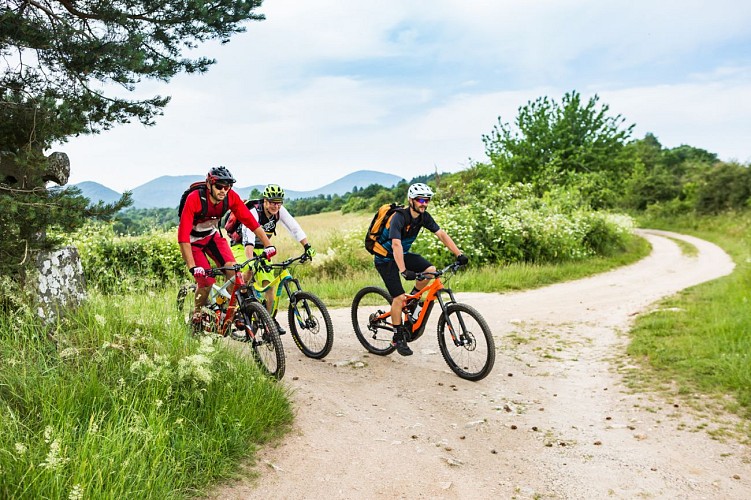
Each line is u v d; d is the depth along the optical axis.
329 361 6.51
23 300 4.80
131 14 6.85
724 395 5.29
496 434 4.68
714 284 13.04
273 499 3.48
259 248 6.40
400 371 6.30
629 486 3.76
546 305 11.27
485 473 3.98
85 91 5.98
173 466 3.50
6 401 3.72
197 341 5.07
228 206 5.22
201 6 6.98
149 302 5.77
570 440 4.56
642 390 5.70
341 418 4.83
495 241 16.61
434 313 9.88
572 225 20.08
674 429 4.68
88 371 4.23
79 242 13.03
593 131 35.62
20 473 3.02
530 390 5.87
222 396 4.39
